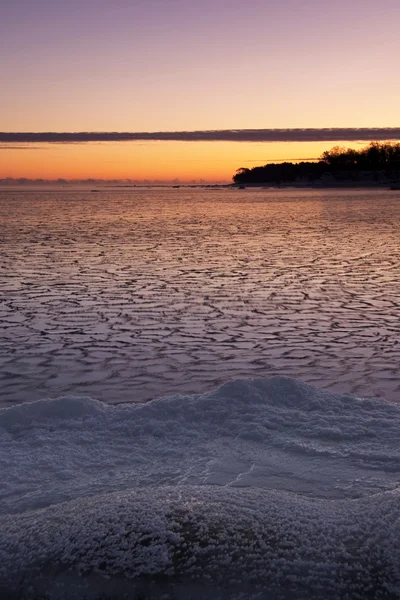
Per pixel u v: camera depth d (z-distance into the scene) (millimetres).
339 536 2281
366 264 17000
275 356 7676
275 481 3379
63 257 18891
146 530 2301
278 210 53781
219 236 27219
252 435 4023
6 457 3855
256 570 2137
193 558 2186
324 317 9984
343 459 3668
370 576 2127
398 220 37719
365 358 7543
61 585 2180
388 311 10469
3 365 7371
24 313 10406
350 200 75875
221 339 8562
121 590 2127
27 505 3234
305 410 4465
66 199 108375
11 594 2201
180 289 12805
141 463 3740
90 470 3674
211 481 3400
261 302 11320
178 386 6516
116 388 6477
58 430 4266
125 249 21438
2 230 31094
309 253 19938
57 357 7707
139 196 135875
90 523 2375
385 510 2398
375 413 4391
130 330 9117
